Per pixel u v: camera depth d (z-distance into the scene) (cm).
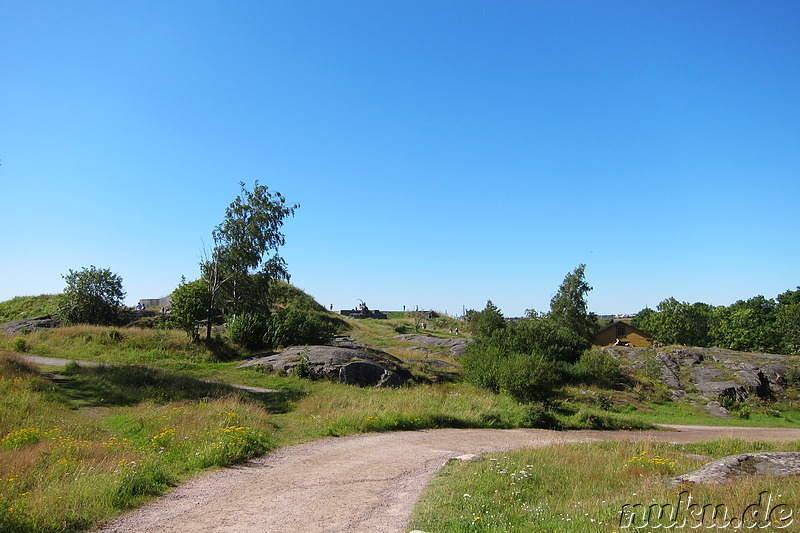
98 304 3900
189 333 3147
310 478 1031
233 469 1080
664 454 1305
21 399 1559
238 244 3459
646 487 850
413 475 1079
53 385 1923
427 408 1958
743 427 2653
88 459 1043
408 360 3459
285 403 1948
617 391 3316
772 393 3616
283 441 1388
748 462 938
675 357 4125
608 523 673
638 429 2241
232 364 2838
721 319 7206
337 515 795
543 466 1112
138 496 856
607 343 6469
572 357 3738
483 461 1200
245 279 3550
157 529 725
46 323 3897
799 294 7919
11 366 2011
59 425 1375
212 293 3297
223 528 732
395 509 830
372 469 1124
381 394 2178
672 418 2802
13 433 1184
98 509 779
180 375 2239
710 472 891
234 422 1417
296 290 6219
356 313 8100
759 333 6681
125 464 976
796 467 893
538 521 721
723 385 3516
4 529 666
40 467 976
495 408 2080
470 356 2969
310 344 3259
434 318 8875
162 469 1004
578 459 1190
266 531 720
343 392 2183
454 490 930
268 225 3572
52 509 745
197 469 1059
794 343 6353
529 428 1972
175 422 1414
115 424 1487
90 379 2070
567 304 5081
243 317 3347
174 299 3130
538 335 3688
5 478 870
